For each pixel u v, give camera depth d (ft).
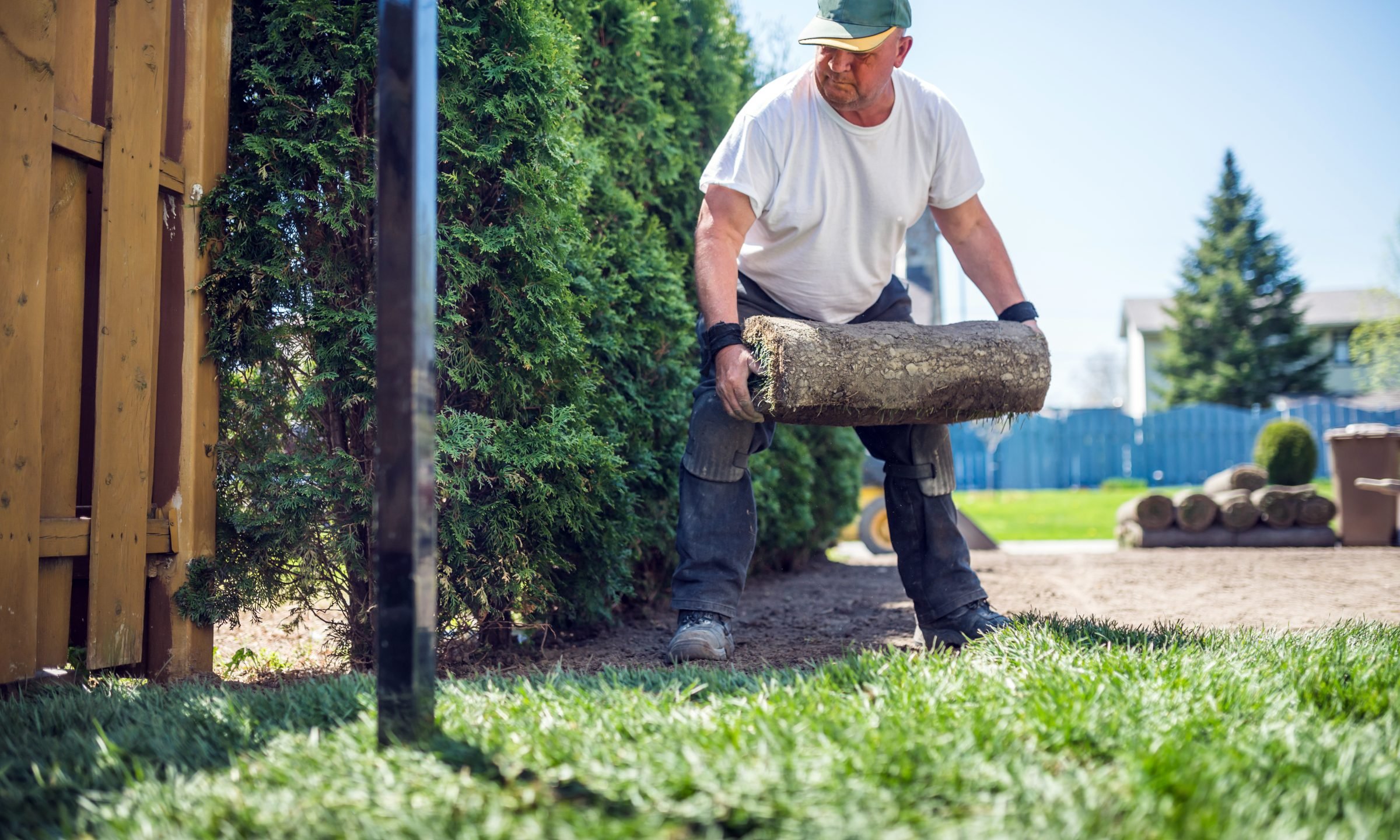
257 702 6.70
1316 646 7.78
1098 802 4.26
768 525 18.20
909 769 4.65
